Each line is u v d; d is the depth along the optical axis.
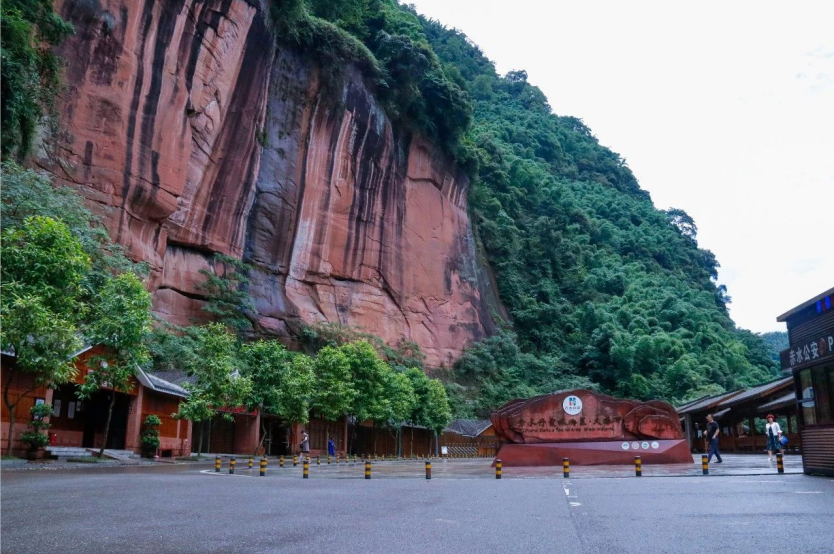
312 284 56.47
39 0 33.78
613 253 119.06
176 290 43.69
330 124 57.78
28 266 20.47
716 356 89.62
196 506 10.58
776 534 7.44
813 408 17.17
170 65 41.34
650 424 26.91
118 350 24.14
